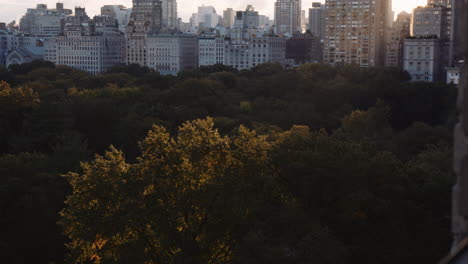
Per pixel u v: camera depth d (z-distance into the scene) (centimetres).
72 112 17088
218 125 18400
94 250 6625
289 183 7650
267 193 7206
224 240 7038
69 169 10831
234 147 7706
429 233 7131
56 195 9400
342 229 6906
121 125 17025
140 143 7350
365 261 6638
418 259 6875
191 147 7062
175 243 6675
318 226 6512
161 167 6888
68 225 6506
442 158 10856
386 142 14762
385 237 6800
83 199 6588
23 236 8694
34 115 15550
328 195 7325
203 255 6769
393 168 7575
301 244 5869
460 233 853
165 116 19538
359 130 17075
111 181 6631
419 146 15112
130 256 6322
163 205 6538
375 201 7044
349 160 7381
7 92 16425
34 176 9681
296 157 7556
